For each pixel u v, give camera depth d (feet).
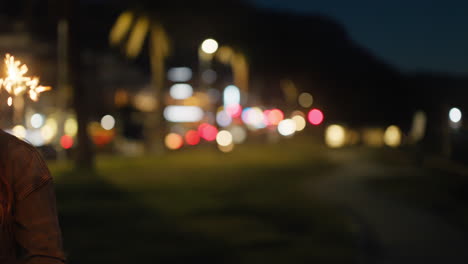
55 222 7.11
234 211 40.91
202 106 167.43
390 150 101.09
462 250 29.55
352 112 218.59
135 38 108.37
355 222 37.06
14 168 6.91
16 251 7.14
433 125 73.41
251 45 208.74
